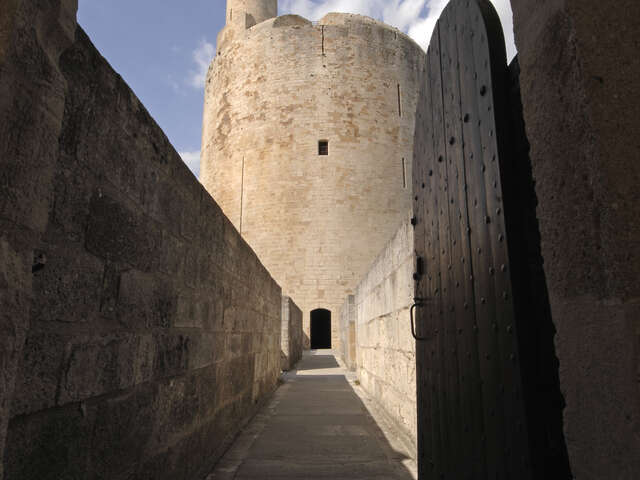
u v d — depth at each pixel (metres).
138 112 2.29
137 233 2.28
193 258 3.27
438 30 2.69
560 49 1.34
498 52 1.94
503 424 1.77
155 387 2.51
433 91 2.78
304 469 3.73
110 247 1.98
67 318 1.64
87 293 1.78
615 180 1.18
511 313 1.71
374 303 7.33
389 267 5.67
